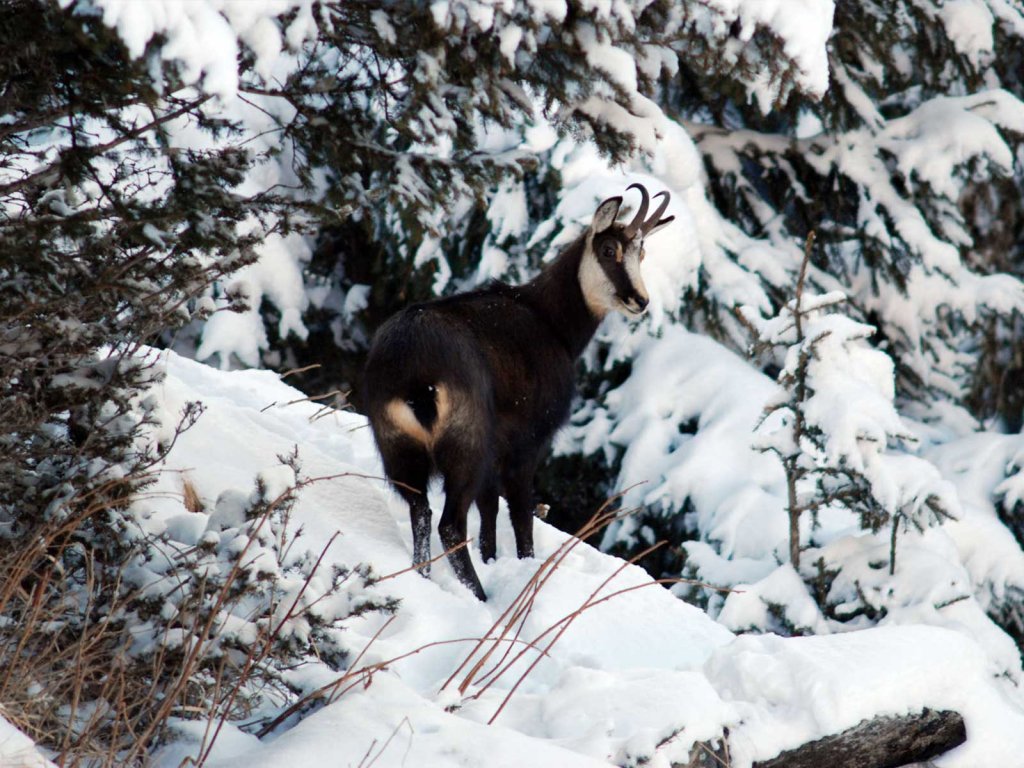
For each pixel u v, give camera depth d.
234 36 10.69
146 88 11.12
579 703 13.74
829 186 45.09
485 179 15.61
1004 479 38.94
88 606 11.80
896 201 43.50
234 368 39.31
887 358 25.72
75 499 12.44
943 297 44.06
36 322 12.97
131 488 13.34
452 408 19.31
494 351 21.03
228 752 11.58
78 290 12.95
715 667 15.79
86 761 11.09
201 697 12.14
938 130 43.84
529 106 14.70
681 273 37.81
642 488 36.38
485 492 21.14
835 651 15.94
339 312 44.16
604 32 13.95
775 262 42.12
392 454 19.55
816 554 25.33
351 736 11.53
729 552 31.78
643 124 15.31
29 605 11.87
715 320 39.91
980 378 49.22
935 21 44.09
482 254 39.62
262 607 12.85
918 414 45.19
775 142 44.66
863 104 43.06
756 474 34.28
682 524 35.25
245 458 19.86
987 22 43.88
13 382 13.44
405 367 19.25
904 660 15.76
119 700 11.27
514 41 13.33
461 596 18.38
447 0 12.86
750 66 15.41
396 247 41.12
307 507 19.33
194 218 13.24
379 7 13.42
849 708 14.80
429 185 15.48
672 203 37.44
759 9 14.81
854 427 23.72
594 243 22.67
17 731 9.75
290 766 10.87
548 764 11.60
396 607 13.27
